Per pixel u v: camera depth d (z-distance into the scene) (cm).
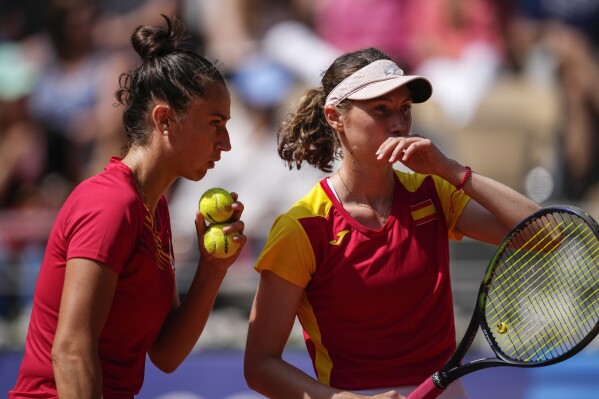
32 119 3162
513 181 2864
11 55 3256
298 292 1271
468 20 2991
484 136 2883
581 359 2234
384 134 1252
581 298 1474
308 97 1355
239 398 2300
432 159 1259
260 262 1275
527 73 3017
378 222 1291
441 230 1304
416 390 1220
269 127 2864
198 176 1224
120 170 1188
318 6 3073
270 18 3080
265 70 2948
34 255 2506
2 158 3114
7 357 2366
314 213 1277
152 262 1191
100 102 3120
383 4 2991
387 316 1265
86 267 1121
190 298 1298
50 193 3047
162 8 3164
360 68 1273
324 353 1298
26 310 2444
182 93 1177
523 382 2244
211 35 3092
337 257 1260
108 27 3200
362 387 1273
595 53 3062
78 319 1112
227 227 1248
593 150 2948
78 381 1099
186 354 1323
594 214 2605
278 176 2792
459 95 2905
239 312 2400
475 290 2336
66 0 3206
